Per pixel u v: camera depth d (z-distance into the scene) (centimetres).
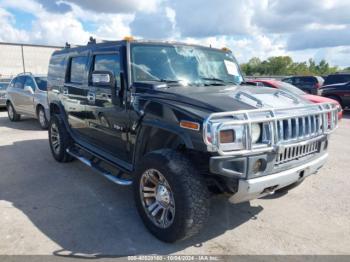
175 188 280
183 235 286
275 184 285
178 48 407
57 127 552
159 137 333
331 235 323
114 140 401
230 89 351
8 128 951
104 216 361
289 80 1852
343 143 750
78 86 479
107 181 473
